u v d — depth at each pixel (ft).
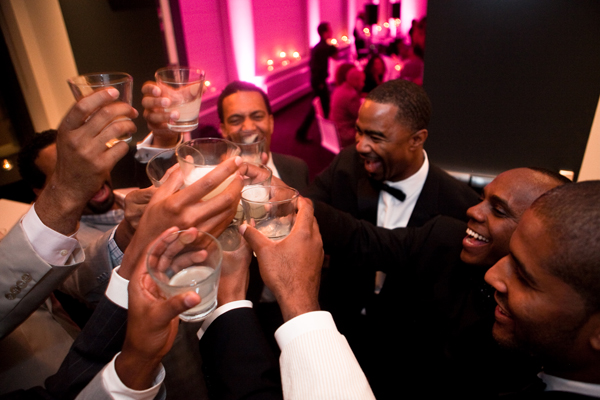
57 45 11.46
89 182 2.54
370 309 5.89
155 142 4.44
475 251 3.91
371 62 15.96
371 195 6.31
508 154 7.05
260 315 5.73
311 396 2.34
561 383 2.57
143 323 1.89
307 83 23.89
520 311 2.45
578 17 5.80
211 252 2.34
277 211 2.96
